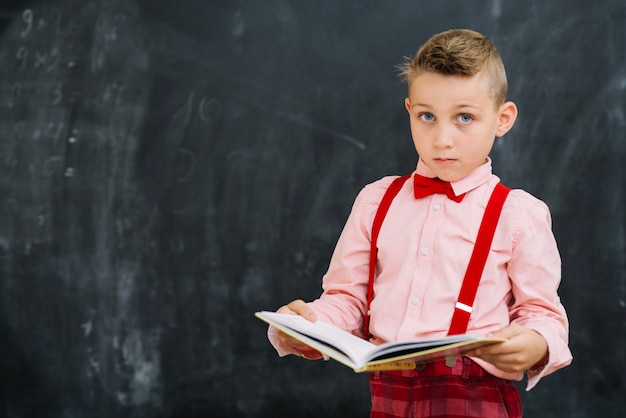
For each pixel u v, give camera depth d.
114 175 2.58
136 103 2.57
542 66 2.39
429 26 2.45
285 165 2.51
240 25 2.53
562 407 2.37
